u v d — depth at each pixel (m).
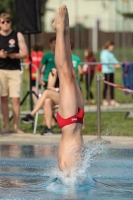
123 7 71.44
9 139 22.02
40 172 15.67
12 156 18.12
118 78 52.88
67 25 13.37
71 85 13.41
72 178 13.77
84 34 86.94
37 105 23.77
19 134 23.52
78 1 119.56
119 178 14.88
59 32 13.32
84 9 121.06
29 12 24.80
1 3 84.25
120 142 20.94
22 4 24.83
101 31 94.19
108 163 16.88
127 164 16.66
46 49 87.19
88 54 42.94
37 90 27.39
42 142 21.19
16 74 23.27
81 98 13.62
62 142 13.75
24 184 14.10
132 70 32.28
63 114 13.44
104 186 13.84
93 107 34.53
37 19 24.88
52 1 117.62
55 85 23.70
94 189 13.45
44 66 27.06
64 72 13.38
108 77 35.38
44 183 14.19
